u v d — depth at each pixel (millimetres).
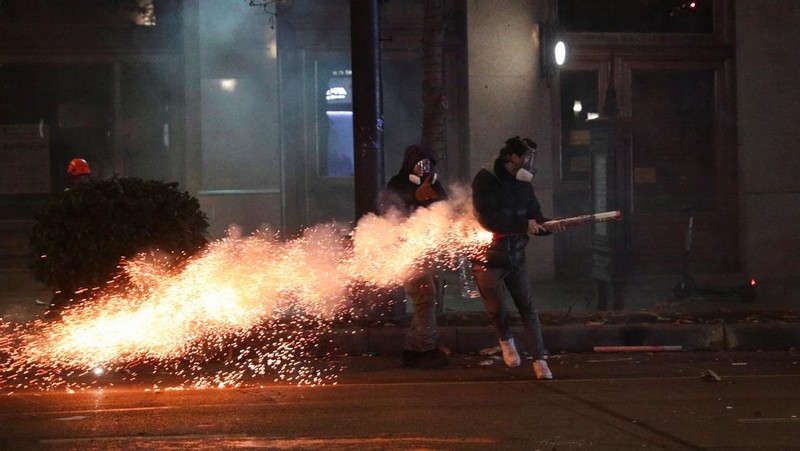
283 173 15586
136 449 6582
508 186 8695
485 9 15727
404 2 15922
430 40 12547
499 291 9055
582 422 7285
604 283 12859
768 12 16125
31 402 8141
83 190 10094
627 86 16344
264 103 15375
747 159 16125
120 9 15789
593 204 12781
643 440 6750
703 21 16453
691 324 10922
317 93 15914
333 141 16016
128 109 15906
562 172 16297
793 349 10812
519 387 8664
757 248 16141
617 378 9086
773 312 11750
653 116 16438
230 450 6539
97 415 7621
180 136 15836
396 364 9836
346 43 15820
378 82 10984
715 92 16469
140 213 10016
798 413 7574
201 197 15242
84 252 9867
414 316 9641
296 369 9578
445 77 16047
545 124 15930
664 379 9031
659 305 12719
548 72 15742
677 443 6668
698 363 9930
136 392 8539
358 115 10969
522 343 10508
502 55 15797
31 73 15750
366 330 10406
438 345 10352
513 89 15844
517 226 8750
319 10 15734
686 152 16531
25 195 15773
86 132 15898
